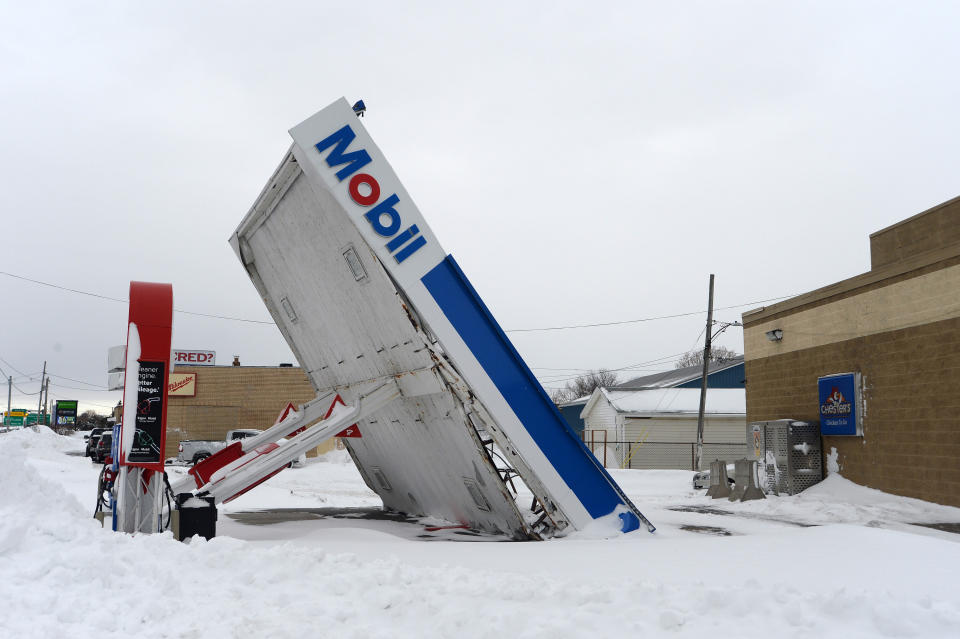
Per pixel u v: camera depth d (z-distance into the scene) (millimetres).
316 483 30547
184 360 51719
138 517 10312
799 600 5570
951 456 16953
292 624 5656
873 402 19766
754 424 23422
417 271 11266
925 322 18000
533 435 11719
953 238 19344
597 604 5707
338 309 13219
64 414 105062
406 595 6191
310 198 11953
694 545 9148
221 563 7441
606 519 12008
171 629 5711
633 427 41562
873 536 8953
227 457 14414
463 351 11391
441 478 13633
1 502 8352
